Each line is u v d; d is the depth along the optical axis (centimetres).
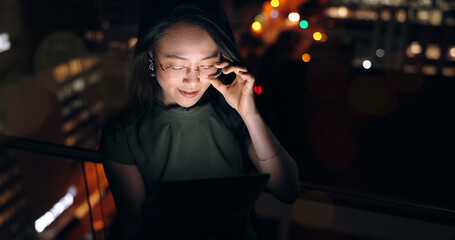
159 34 130
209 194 126
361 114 603
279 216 260
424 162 493
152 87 146
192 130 148
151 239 136
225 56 138
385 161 494
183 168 151
